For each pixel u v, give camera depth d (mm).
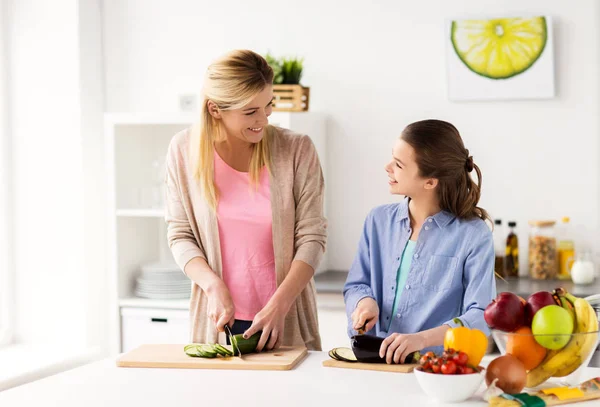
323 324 3092
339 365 1794
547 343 1478
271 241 2164
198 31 3645
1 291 3564
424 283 1994
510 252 3188
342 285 3070
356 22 3434
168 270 3324
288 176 2146
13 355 3307
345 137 3471
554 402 1466
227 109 2020
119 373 1771
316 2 3480
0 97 3535
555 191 3236
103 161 3625
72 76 3488
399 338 1766
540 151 3244
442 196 1994
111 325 3375
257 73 1998
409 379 1670
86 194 3504
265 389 1606
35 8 3518
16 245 3588
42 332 3578
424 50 3355
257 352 1923
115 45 3729
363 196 3459
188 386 1642
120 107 3738
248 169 2168
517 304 1515
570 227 3215
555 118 3223
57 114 3510
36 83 3531
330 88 3480
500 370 1495
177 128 3607
